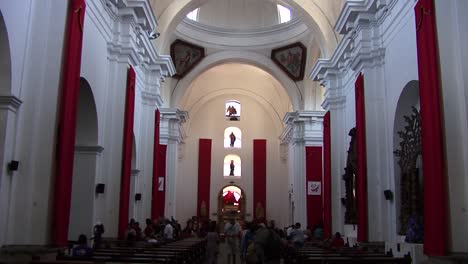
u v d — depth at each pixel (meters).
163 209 18.19
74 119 7.36
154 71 13.96
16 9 6.48
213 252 10.23
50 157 6.80
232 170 27.98
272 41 21.27
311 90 20.72
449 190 6.61
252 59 21.70
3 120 6.44
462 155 6.63
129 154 10.37
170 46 20.38
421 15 7.34
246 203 27.69
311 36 19.48
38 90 6.92
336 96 13.82
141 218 13.36
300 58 20.83
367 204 9.98
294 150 20.97
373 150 10.13
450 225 6.55
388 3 9.74
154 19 11.48
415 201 8.46
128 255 7.09
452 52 6.87
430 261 6.90
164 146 19.02
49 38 7.07
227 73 26.62
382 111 10.18
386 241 9.33
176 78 21.20
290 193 23.83
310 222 18.52
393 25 9.66
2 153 6.37
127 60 10.39
